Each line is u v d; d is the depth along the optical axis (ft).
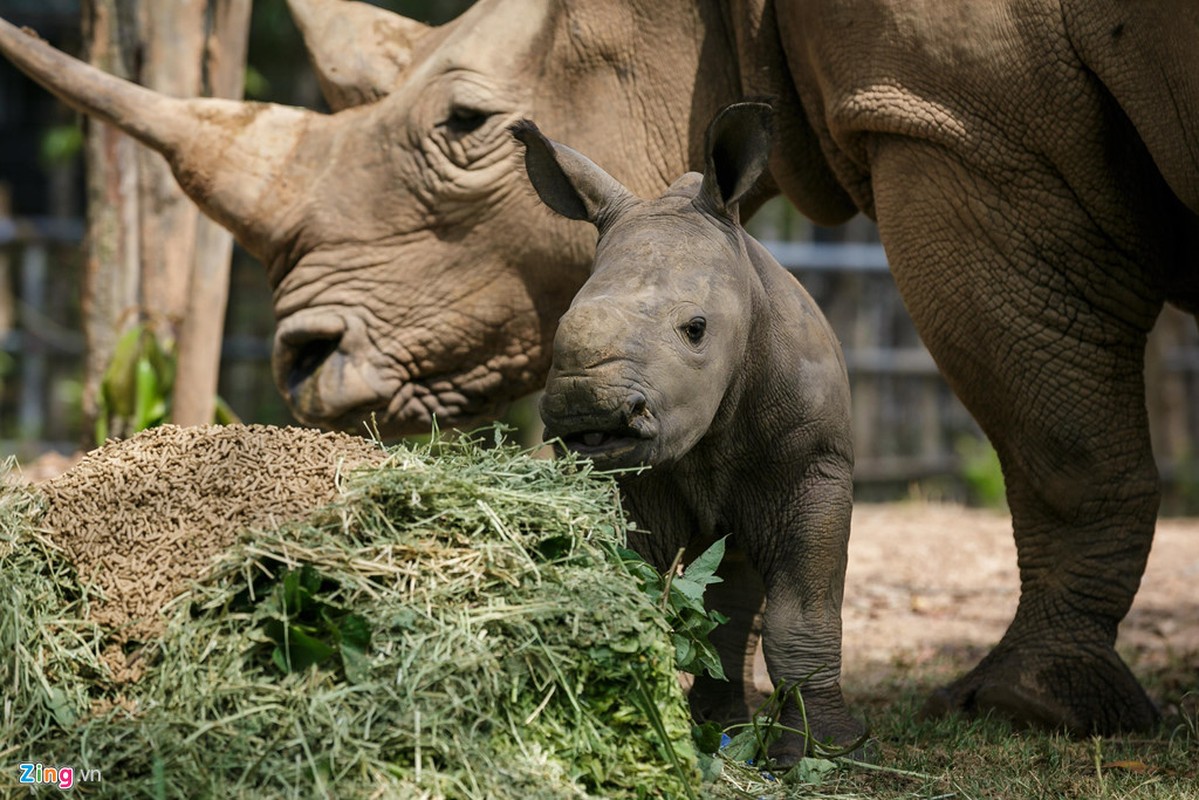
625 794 21.36
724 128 24.73
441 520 22.31
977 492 86.84
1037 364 30.63
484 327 34.68
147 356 48.47
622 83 34.22
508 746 20.89
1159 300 32.01
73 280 93.20
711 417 23.66
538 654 21.31
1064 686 30.71
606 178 25.58
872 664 38.50
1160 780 25.96
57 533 22.67
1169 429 90.74
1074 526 31.45
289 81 100.01
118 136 49.47
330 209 34.71
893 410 90.48
